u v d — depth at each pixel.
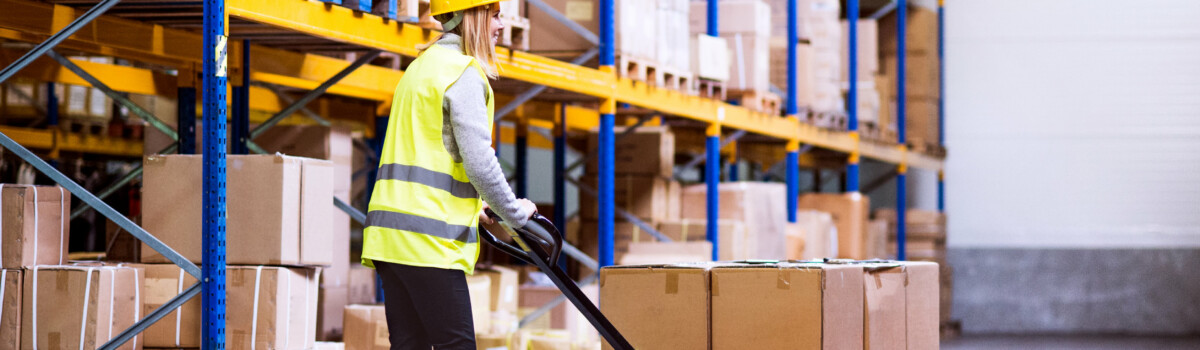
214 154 3.87
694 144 10.91
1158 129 13.34
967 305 13.70
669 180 8.53
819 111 9.87
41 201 4.25
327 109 7.85
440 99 3.15
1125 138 13.40
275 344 4.20
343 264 5.68
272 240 4.27
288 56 5.73
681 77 7.52
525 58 5.82
